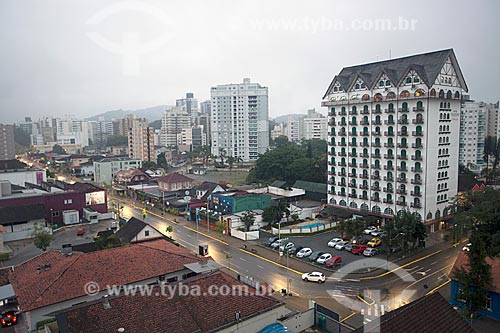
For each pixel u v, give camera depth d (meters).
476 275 39.62
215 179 156.12
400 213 70.00
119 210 101.06
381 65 84.25
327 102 90.38
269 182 123.25
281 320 38.38
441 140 76.44
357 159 86.06
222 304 36.97
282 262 62.34
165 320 33.66
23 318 43.16
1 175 119.69
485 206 53.47
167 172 173.00
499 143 143.12
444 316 28.16
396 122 77.75
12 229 80.38
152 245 53.53
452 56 75.75
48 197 88.62
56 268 44.19
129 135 197.38
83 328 31.44
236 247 70.44
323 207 94.12
